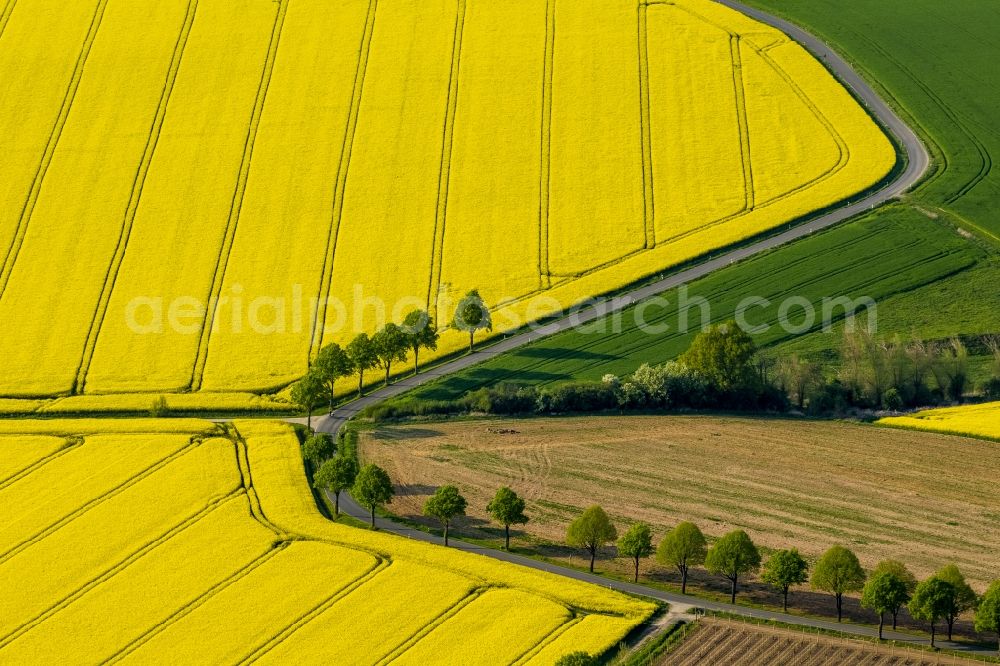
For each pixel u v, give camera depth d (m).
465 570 124.19
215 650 115.12
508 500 132.25
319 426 165.00
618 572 126.00
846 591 115.25
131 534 137.88
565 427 158.12
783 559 116.44
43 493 149.38
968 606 110.19
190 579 127.50
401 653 111.25
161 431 164.25
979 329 169.00
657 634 111.06
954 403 157.75
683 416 159.38
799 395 159.62
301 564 127.62
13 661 118.00
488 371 174.12
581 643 109.06
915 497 135.00
